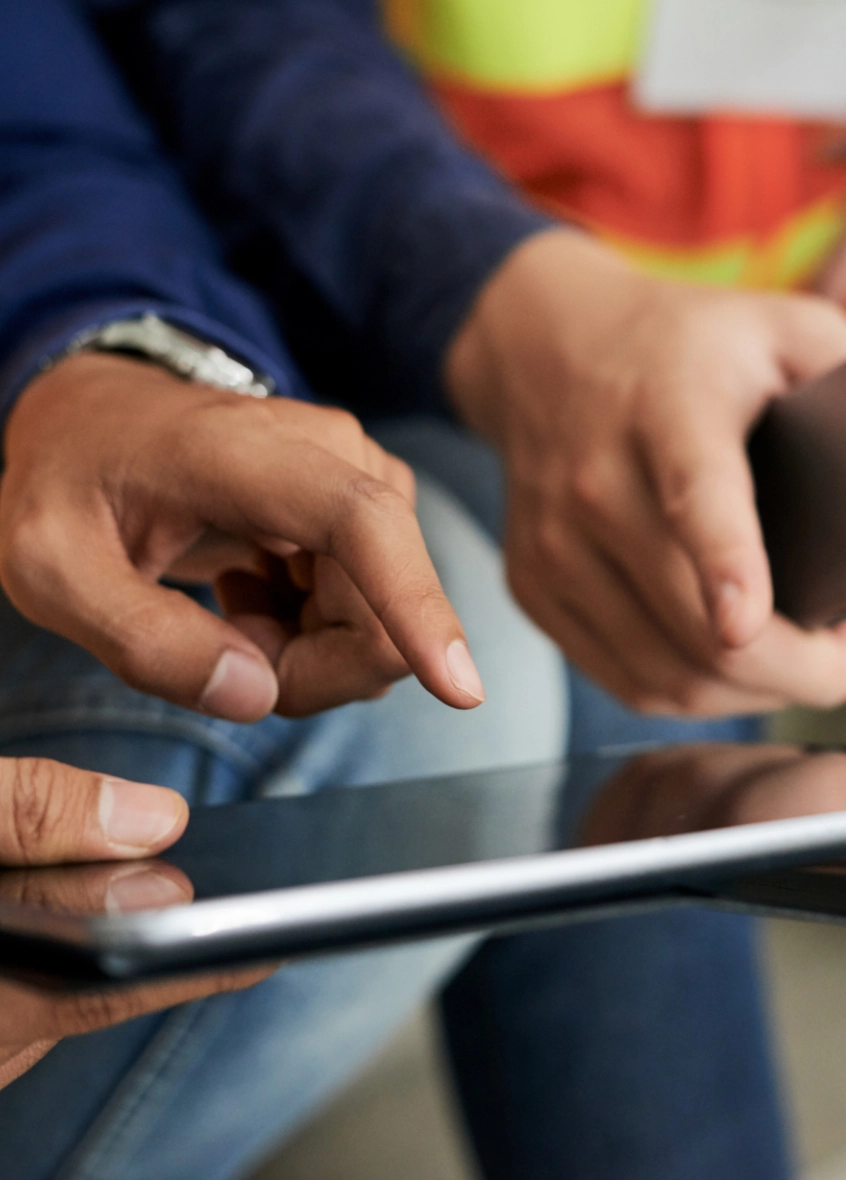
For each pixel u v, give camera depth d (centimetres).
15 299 70
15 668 67
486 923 54
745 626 66
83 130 87
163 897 52
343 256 93
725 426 69
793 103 144
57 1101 65
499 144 144
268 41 107
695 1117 87
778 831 56
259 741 66
